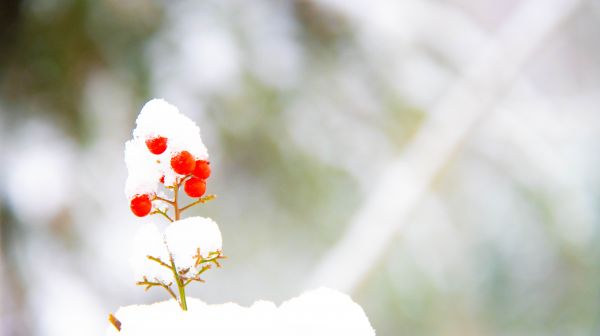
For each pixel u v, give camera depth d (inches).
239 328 25.5
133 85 68.1
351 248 70.2
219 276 85.7
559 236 82.8
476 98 77.1
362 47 78.5
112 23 66.2
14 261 67.4
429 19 81.6
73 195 69.2
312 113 77.0
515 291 83.0
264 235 82.4
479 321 80.7
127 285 74.5
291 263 84.0
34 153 68.2
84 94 67.2
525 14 81.6
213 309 25.9
